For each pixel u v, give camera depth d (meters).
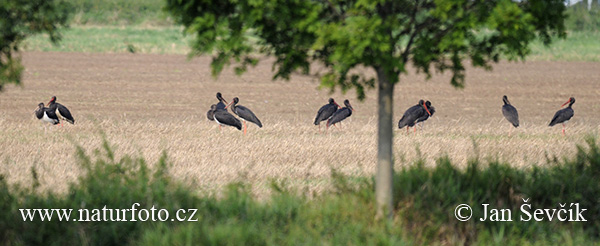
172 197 12.12
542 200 13.09
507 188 13.20
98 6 80.06
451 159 17.69
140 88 37.50
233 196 12.40
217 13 9.88
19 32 11.38
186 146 19.36
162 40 63.91
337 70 9.50
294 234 10.79
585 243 11.88
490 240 11.56
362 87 10.70
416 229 11.60
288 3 9.62
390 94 11.20
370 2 9.32
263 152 18.59
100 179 12.32
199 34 9.77
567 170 13.74
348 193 12.52
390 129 11.29
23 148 18.89
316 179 15.60
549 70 48.50
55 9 11.44
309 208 11.93
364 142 20.41
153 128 23.12
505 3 9.33
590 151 14.55
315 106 32.53
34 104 31.38
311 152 18.69
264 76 43.44
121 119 27.36
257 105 32.44
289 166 16.84
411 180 12.75
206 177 15.38
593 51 60.78
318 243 10.70
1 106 30.36
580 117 30.30
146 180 12.45
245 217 11.68
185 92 36.38
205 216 11.73
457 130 24.23
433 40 9.95
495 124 27.33
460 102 34.19
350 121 27.78
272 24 10.09
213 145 19.59
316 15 9.48
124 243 11.36
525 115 30.69
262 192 14.03
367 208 11.65
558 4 10.09
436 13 9.28
